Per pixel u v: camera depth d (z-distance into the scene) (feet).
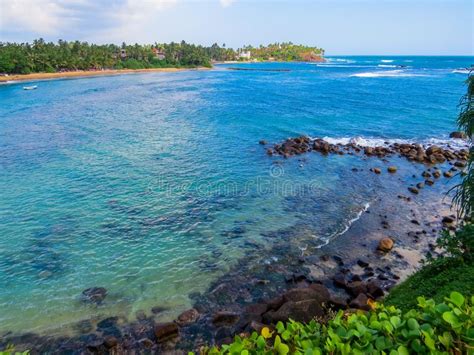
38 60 410.72
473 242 37.24
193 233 54.65
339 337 13.29
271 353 13.05
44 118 150.51
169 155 94.43
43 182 75.46
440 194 70.49
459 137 112.88
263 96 214.69
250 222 58.23
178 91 250.16
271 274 44.86
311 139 112.37
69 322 37.06
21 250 50.31
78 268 46.21
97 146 103.71
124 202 65.31
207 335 34.83
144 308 38.88
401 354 11.96
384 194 70.33
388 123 135.54
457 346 12.07
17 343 34.45
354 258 48.57
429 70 460.55
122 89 268.00
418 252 49.98
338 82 304.30
